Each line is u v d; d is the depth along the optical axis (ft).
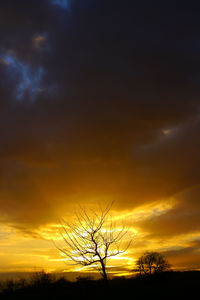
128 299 69.92
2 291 85.92
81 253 74.13
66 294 78.48
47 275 91.66
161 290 75.92
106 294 72.38
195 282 80.64
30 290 85.40
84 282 84.43
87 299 73.00
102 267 73.67
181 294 71.10
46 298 77.15
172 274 92.84
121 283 83.15
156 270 93.66
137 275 90.07
